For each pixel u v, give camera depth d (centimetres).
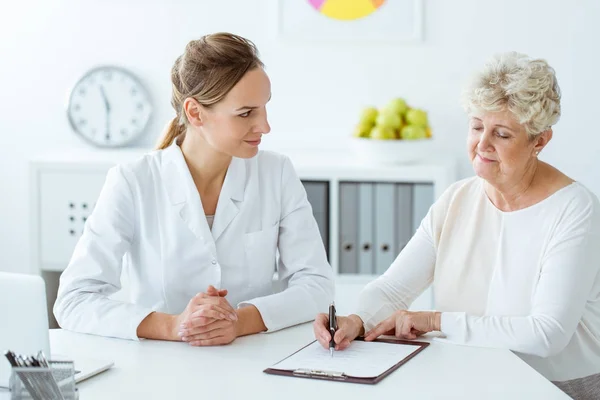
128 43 383
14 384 136
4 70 389
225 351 179
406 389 155
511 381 159
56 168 349
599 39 364
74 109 382
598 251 188
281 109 383
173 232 205
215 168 206
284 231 218
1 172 395
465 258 201
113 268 202
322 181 345
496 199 200
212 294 188
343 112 381
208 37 195
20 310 153
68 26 384
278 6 376
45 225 352
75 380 159
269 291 218
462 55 373
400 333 188
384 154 343
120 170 206
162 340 187
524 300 192
